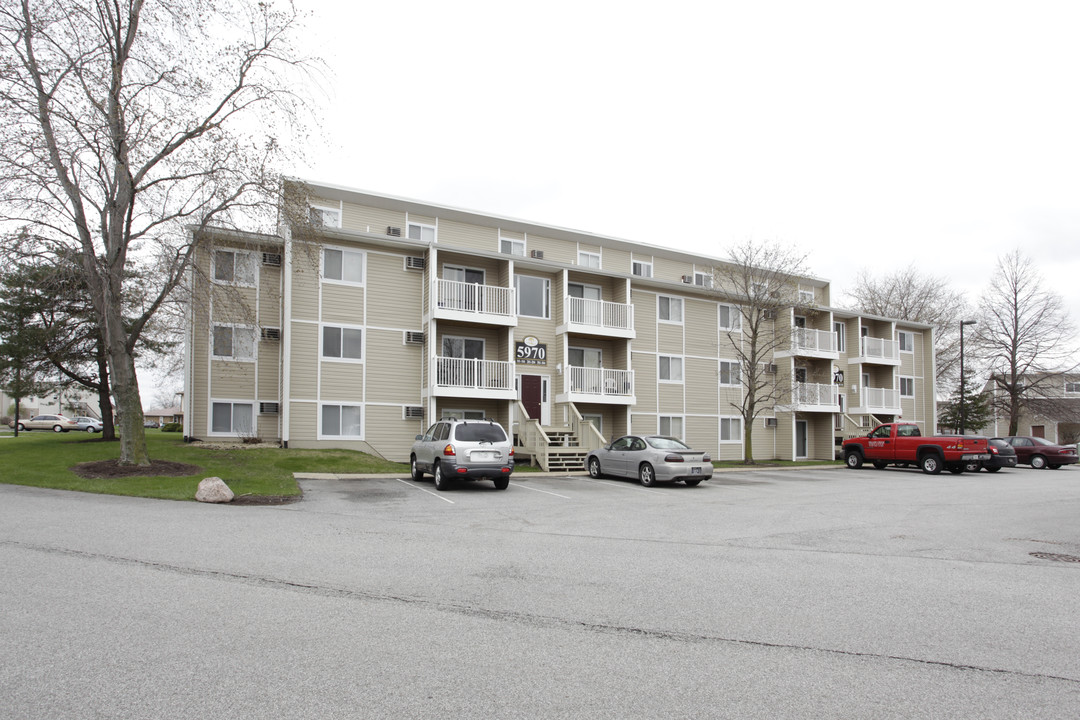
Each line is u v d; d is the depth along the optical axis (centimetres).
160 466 1537
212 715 357
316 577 666
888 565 776
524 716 365
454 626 521
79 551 758
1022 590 664
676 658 462
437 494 1457
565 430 2381
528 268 2525
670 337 2864
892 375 3591
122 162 1466
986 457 2239
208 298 1684
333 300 2195
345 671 424
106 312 1505
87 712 358
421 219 2533
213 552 770
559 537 932
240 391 2130
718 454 2950
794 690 410
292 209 1667
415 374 2302
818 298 3478
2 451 1892
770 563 777
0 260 1410
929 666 454
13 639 470
